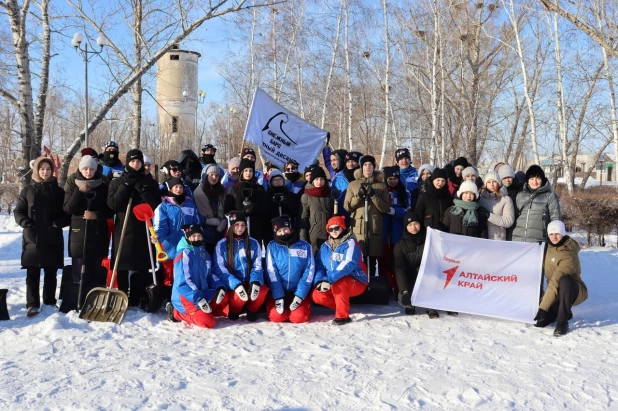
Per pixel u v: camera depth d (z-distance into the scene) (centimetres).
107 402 391
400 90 2206
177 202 639
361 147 3006
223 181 768
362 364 472
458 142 2225
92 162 627
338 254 612
